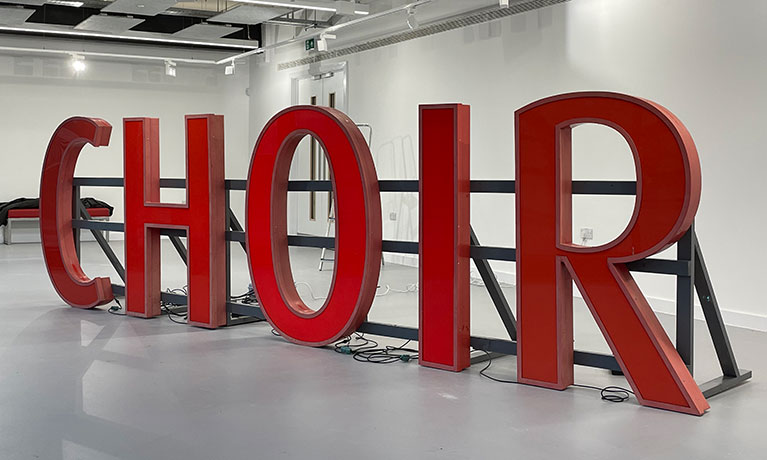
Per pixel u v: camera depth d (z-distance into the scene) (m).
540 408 3.85
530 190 4.18
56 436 3.43
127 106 13.65
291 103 12.72
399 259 10.23
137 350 5.06
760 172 5.84
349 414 3.76
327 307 5.03
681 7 6.41
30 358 4.84
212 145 5.60
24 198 12.84
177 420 3.66
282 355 4.94
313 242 5.15
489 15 8.45
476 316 6.51
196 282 5.77
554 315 4.14
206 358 4.86
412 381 4.35
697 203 3.73
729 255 6.07
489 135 8.56
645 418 3.70
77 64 12.25
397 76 10.03
